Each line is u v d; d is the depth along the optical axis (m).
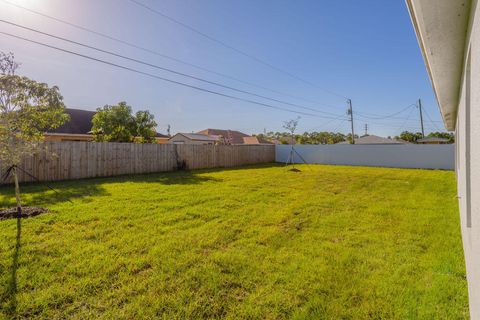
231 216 4.37
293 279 2.38
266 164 16.42
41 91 4.63
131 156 10.25
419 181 8.84
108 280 2.33
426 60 2.19
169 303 2.03
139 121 12.65
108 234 3.44
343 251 2.99
